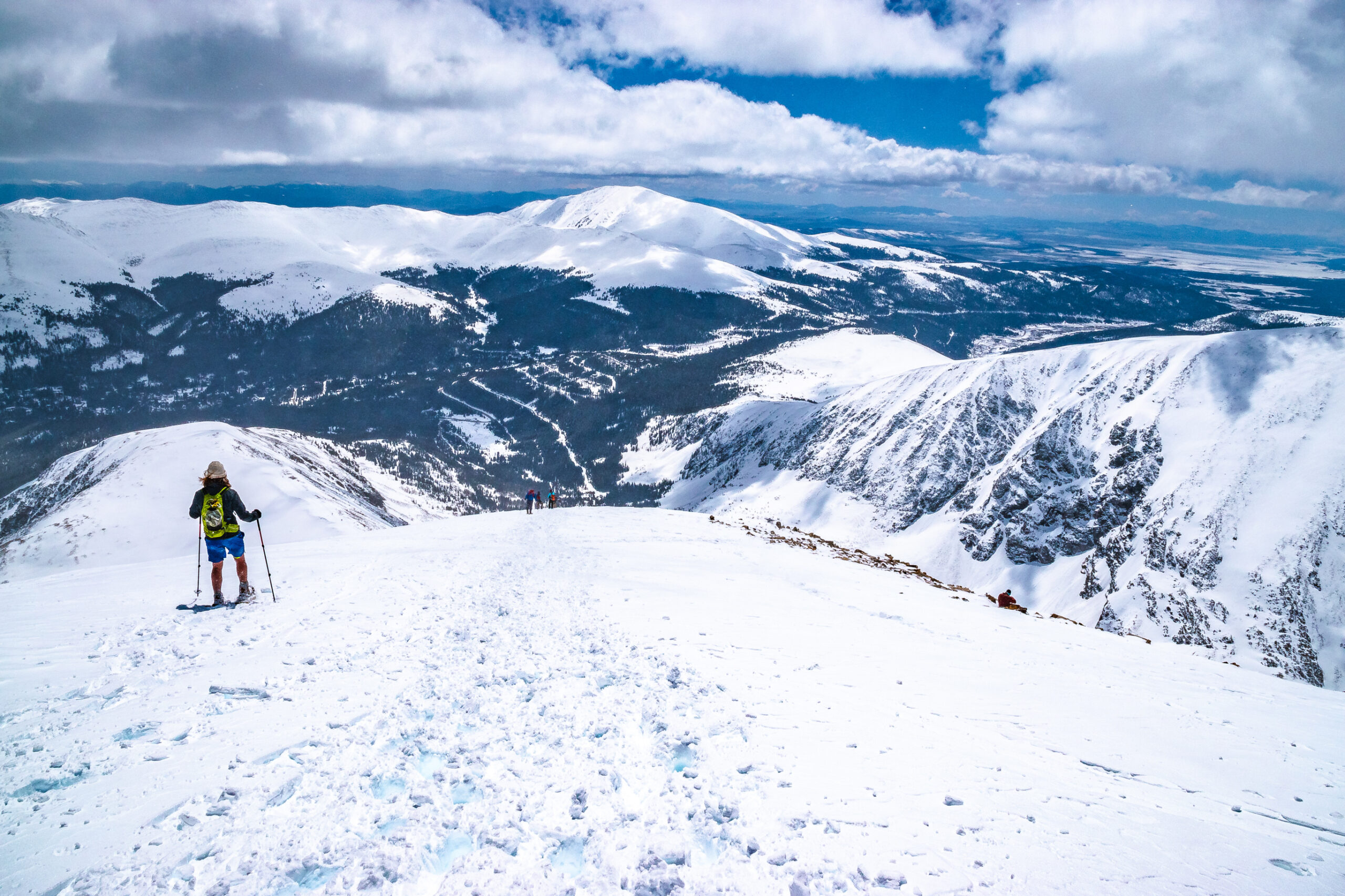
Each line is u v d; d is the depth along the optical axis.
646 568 15.62
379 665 7.32
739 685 7.09
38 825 4.04
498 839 4.06
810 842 4.13
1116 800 5.21
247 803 4.35
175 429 91.75
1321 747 7.11
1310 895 3.97
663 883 3.72
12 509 97.12
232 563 15.23
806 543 24.75
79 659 7.47
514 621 9.70
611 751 5.37
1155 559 101.38
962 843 4.23
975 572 123.00
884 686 7.62
